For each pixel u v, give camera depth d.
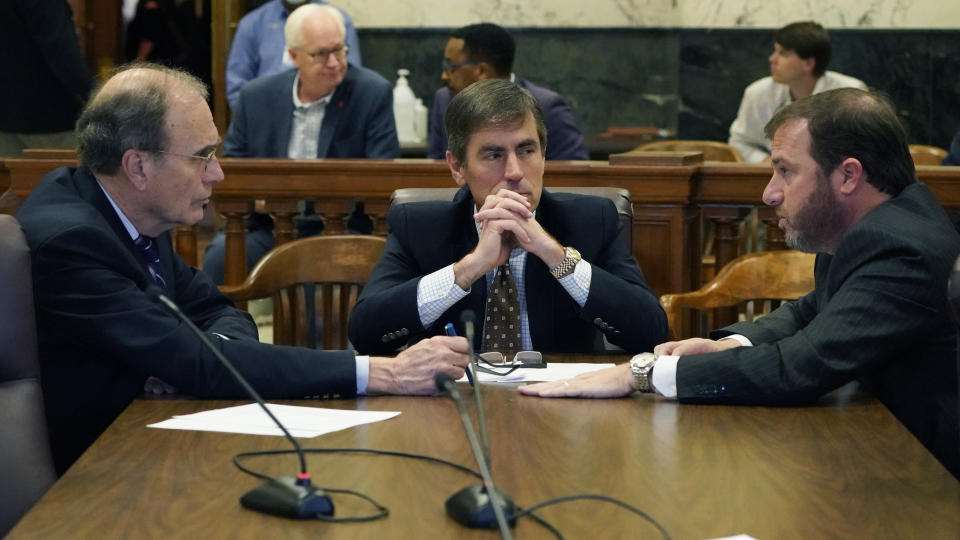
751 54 7.95
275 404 2.12
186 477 1.61
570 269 2.62
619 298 2.62
